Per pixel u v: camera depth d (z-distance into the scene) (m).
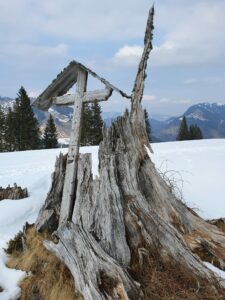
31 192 11.05
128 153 6.91
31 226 8.21
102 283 5.41
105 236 6.22
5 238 7.90
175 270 5.83
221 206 9.95
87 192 6.92
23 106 48.06
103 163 6.85
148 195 6.92
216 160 18.84
